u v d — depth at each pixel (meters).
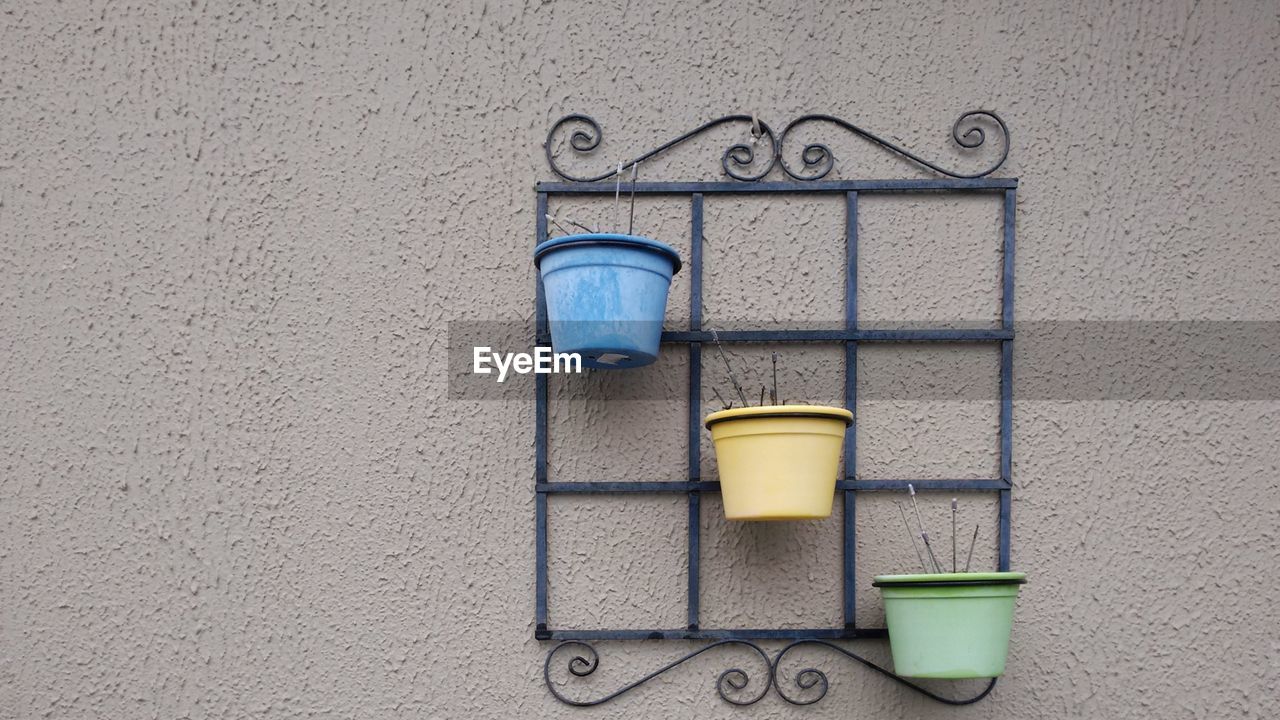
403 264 1.22
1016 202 1.22
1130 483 1.18
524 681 1.17
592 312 1.05
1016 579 1.04
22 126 1.23
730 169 1.23
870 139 1.22
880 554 1.18
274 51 1.24
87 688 1.18
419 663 1.18
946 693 1.17
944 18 1.23
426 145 1.23
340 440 1.21
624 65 1.24
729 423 1.07
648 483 1.19
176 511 1.20
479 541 1.19
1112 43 1.23
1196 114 1.22
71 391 1.21
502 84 1.24
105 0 1.24
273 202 1.23
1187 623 1.17
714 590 1.18
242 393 1.21
